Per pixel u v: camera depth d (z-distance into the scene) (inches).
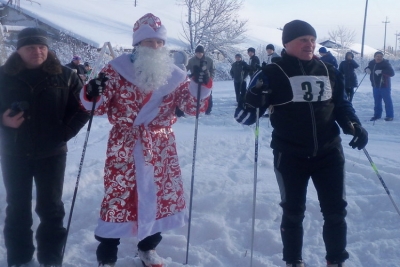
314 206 195.3
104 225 141.8
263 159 273.3
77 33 1192.2
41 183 146.9
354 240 176.6
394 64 1929.1
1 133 143.6
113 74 142.5
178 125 452.8
